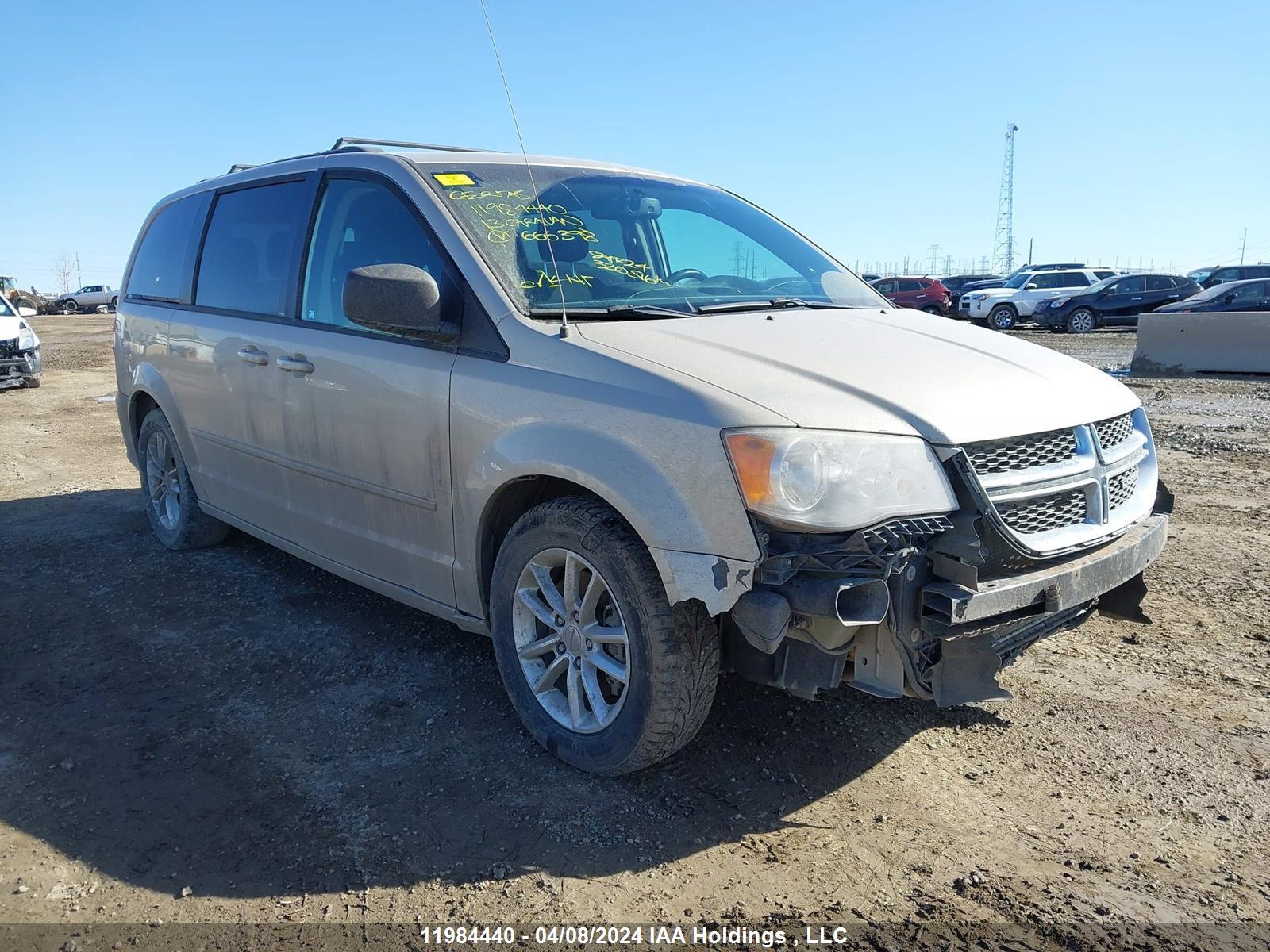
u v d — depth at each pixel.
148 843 2.70
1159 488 3.45
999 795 2.95
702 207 4.18
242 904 2.44
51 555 5.41
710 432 2.56
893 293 32.38
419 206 3.48
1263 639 4.14
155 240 5.55
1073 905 2.44
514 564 3.12
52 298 53.00
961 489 2.60
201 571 5.07
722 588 2.52
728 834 2.74
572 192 3.78
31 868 2.59
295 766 3.12
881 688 2.62
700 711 2.80
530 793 2.94
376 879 2.54
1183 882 2.54
